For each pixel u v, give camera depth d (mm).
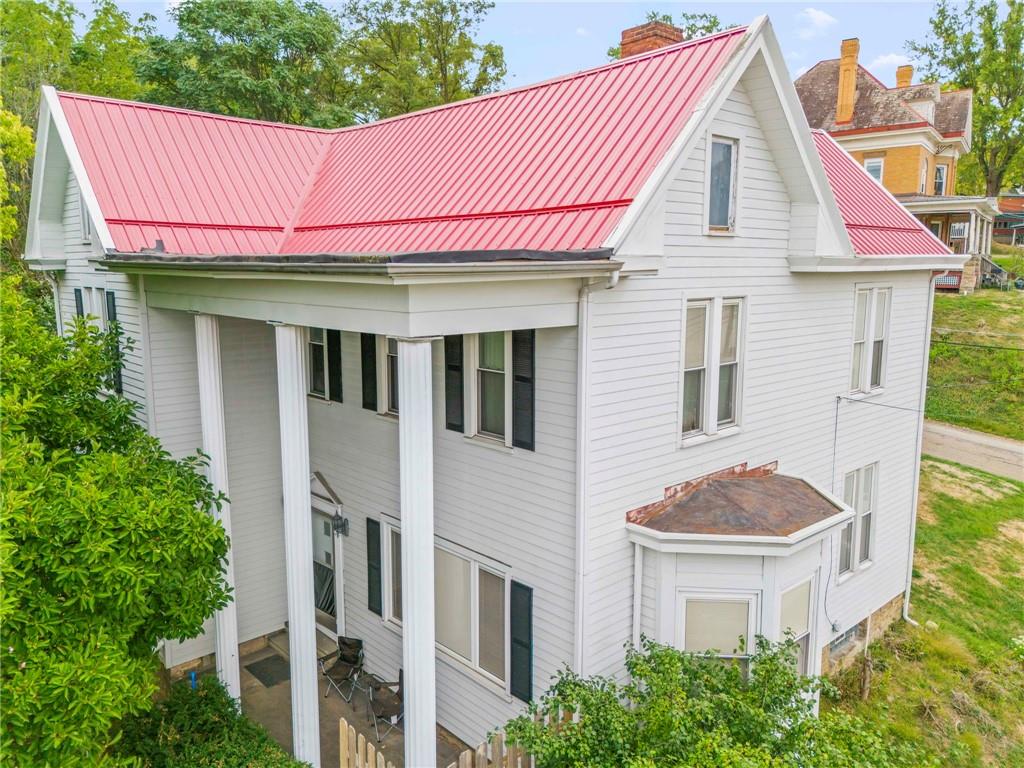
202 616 7855
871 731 7797
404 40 34688
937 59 44344
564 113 10758
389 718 11039
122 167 12312
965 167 45969
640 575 9422
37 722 5664
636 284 8836
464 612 10570
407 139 13234
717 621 9344
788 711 7531
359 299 7520
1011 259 40719
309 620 9148
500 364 9609
